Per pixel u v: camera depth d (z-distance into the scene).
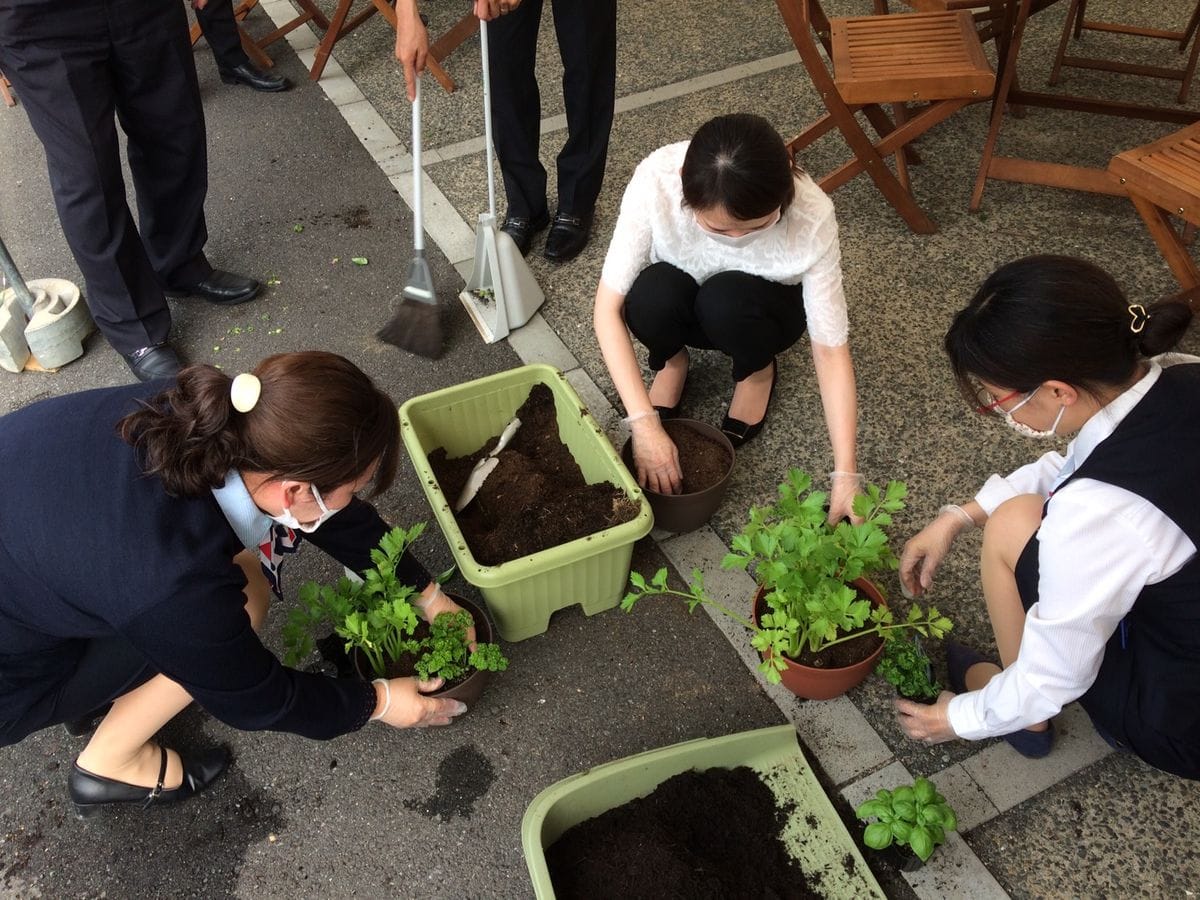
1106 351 1.26
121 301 2.66
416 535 1.84
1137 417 1.33
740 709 1.98
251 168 3.63
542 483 2.19
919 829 1.58
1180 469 1.29
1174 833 1.74
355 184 3.52
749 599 2.17
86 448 1.31
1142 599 1.43
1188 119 3.29
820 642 1.86
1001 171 3.20
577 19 2.59
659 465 2.11
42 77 2.27
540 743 1.94
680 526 2.25
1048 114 3.59
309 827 1.83
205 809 1.86
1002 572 1.73
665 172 2.06
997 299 1.30
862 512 1.76
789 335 2.28
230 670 1.38
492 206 2.68
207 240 3.15
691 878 1.62
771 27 4.23
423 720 1.82
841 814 1.80
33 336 2.77
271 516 1.42
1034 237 3.07
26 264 3.25
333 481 1.30
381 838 1.81
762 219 1.79
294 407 1.21
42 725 1.59
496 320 2.80
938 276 2.95
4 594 1.37
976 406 1.46
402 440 2.54
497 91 2.78
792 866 1.67
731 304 2.11
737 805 1.74
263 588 1.88
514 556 2.00
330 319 2.97
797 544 1.75
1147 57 3.81
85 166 2.41
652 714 1.98
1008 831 1.76
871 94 2.77
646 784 1.75
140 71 2.45
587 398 2.65
